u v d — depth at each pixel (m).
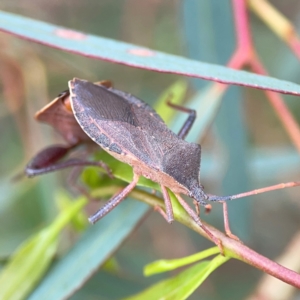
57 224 0.15
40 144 0.19
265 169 0.18
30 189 0.19
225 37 0.17
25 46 0.18
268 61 0.24
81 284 0.14
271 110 0.26
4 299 0.14
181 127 0.15
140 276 0.18
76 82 0.15
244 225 0.17
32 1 0.24
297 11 0.28
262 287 0.16
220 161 0.17
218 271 0.22
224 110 0.17
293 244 0.17
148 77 0.25
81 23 0.26
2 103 0.21
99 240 0.15
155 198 0.14
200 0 0.17
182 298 0.13
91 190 0.15
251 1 0.16
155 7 0.27
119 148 0.14
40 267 0.15
